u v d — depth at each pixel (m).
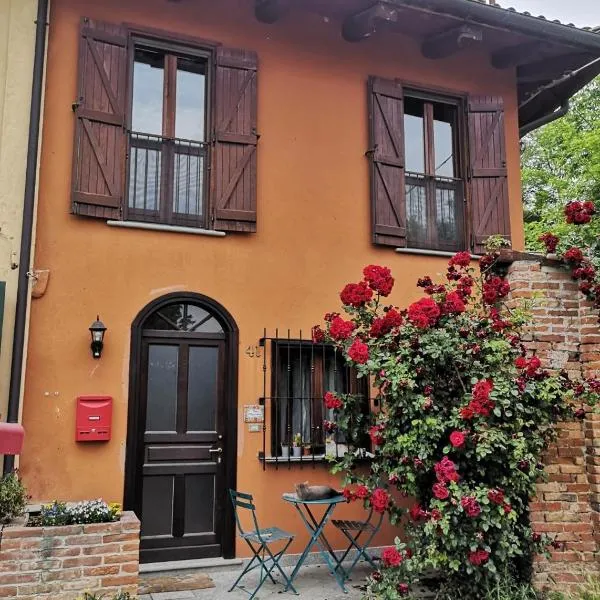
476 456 4.29
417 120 7.75
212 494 6.03
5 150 5.56
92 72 5.96
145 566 5.59
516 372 4.52
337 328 4.75
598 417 4.71
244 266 6.38
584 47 7.58
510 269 5.09
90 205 5.78
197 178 6.42
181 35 6.45
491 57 8.01
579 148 14.36
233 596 5.05
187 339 6.16
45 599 4.23
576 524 4.64
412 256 7.19
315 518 6.19
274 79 6.86
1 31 5.74
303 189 6.80
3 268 5.40
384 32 7.44
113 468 5.57
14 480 4.79
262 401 6.21
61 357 5.54
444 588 4.46
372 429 4.64
